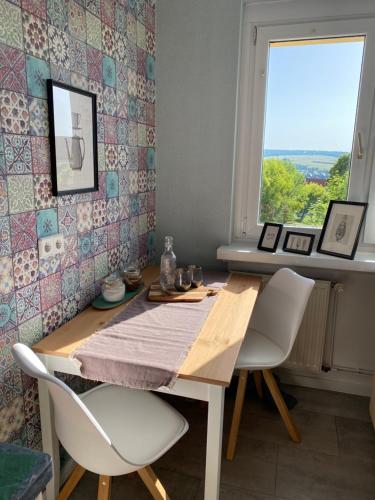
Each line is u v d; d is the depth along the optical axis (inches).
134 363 52.7
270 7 88.1
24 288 55.6
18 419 56.4
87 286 72.3
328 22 85.8
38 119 55.5
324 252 90.5
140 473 56.6
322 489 68.9
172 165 97.4
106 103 73.5
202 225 98.4
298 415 88.1
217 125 92.7
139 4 83.1
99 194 73.8
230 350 56.8
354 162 90.0
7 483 34.4
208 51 89.9
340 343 95.3
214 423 52.7
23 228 54.4
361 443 80.0
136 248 92.3
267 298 85.3
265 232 95.0
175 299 75.1
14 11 49.5
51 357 57.5
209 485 55.5
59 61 59.0
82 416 43.3
